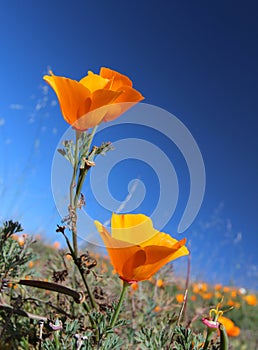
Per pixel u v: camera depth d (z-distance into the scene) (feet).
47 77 0.52
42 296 0.83
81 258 0.57
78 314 0.73
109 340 0.56
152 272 0.55
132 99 0.53
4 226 0.68
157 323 0.92
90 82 0.54
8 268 0.67
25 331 0.65
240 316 2.50
